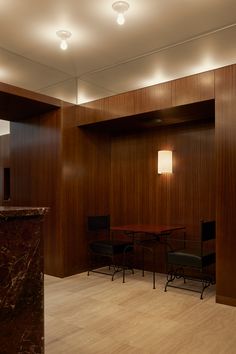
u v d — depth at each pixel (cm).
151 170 471
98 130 494
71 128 453
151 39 365
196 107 365
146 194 474
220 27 342
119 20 302
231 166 323
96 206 486
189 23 332
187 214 430
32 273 155
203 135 421
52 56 405
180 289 376
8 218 143
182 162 439
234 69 323
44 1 290
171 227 413
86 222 467
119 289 378
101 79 441
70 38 360
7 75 390
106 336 253
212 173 411
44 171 459
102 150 502
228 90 326
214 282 396
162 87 374
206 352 228
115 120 427
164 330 264
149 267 465
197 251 363
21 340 149
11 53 394
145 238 469
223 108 329
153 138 471
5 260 142
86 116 450
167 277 426
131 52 397
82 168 466
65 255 436
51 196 448
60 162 438
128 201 493
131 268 472
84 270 462
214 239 381
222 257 325
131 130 495
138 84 409
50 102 426
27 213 151
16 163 505
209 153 414
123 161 503
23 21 323
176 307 316
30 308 154
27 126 490
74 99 461
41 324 159
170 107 367
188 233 428
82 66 434
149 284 398
